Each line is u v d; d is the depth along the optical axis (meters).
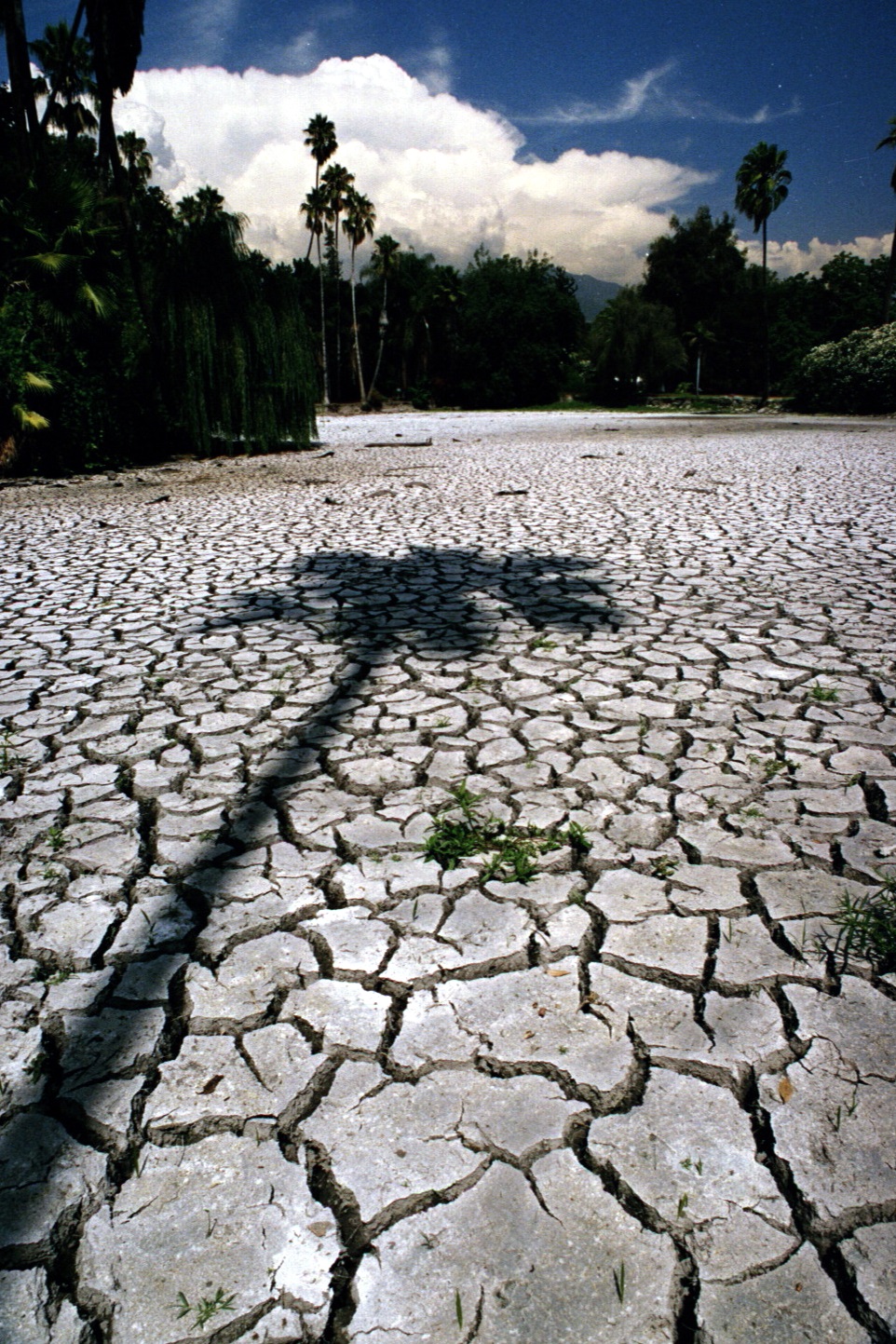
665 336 49.53
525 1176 1.39
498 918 2.03
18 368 10.84
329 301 50.97
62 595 5.14
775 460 12.37
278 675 3.68
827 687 3.41
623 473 11.09
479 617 4.51
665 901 2.08
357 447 16.73
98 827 2.48
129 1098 1.55
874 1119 1.48
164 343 14.02
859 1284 1.21
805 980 1.81
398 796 2.62
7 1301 1.22
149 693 3.51
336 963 1.89
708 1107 1.51
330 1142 1.45
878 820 2.43
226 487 10.53
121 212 13.76
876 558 5.69
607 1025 1.70
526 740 2.99
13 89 12.39
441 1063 1.61
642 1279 1.23
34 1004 1.79
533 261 57.44
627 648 3.93
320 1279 1.24
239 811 2.55
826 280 57.22
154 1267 1.26
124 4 13.34
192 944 1.96
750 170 35.75
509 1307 1.20
